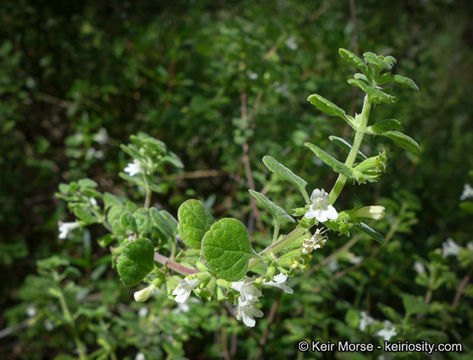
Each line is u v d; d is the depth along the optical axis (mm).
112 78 308
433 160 333
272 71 240
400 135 81
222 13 391
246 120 227
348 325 182
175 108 265
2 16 323
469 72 489
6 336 277
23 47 334
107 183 291
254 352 205
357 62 81
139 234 113
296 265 86
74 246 281
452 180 319
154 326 188
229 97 278
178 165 133
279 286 88
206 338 240
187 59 311
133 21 346
